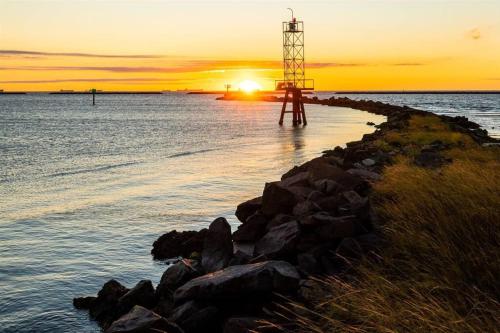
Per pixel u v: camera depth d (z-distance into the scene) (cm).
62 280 1118
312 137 5697
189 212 1800
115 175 2884
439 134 3894
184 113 15525
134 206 1936
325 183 1333
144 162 3522
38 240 1459
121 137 6200
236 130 7350
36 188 2481
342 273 785
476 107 17688
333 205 1097
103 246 1384
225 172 2853
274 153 3934
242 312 744
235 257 958
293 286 742
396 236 836
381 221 990
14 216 1798
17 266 1217
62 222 1689
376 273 705
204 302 761
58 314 930
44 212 1861
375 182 1401
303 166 1730
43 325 884
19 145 5178
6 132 7225
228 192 2200
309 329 619
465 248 703
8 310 952
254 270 759
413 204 950
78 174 2984
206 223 1627
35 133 7025
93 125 9031
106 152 4362
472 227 743
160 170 3038
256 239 1189
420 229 837
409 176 1267
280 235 953
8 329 871
